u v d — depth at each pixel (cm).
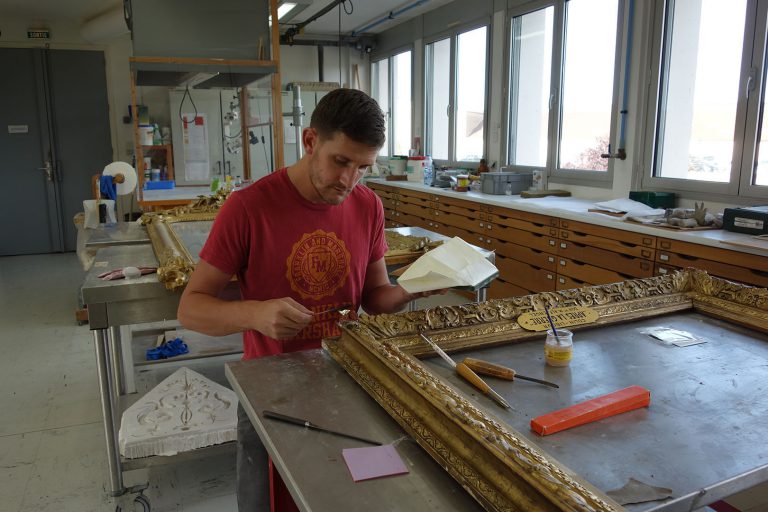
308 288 133
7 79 629
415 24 673
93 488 214
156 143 594
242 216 125
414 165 620
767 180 304
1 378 312
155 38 383
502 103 528
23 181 651
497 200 425
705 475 74
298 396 96
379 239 147
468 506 69
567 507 59
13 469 226
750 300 129
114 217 372
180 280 183
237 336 290
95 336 183
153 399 206
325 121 112
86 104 657
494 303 124
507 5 509
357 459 77
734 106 317
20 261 626
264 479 128
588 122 432
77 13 606
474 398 94
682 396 96
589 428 85
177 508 201
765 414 90
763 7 294
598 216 331
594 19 419
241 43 400
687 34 343
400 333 112
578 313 127
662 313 133
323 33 766
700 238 262
